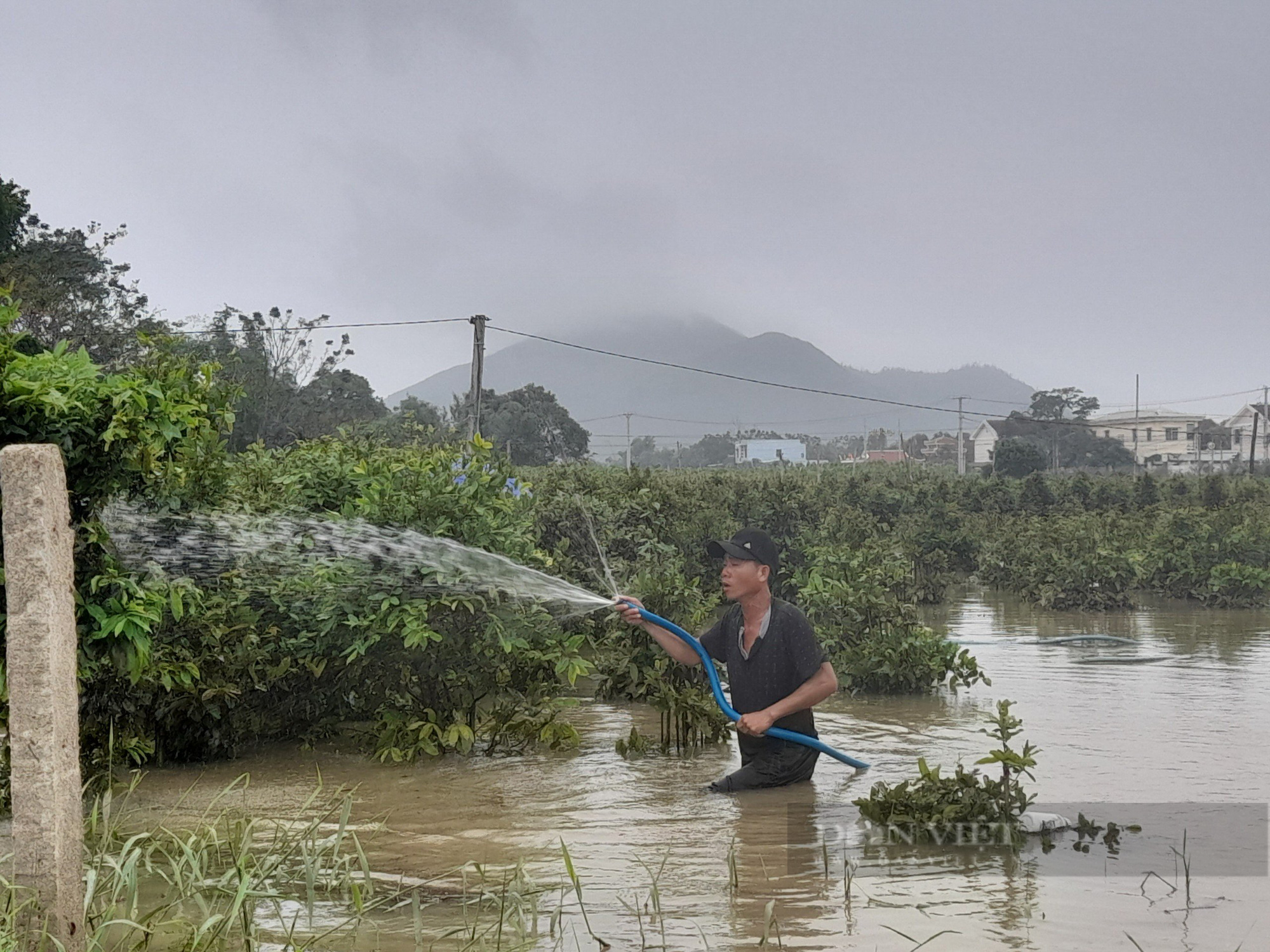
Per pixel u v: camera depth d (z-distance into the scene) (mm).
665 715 7559
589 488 17281
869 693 9734
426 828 5637
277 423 36000
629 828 5625
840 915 4316
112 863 4074
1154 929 4141
